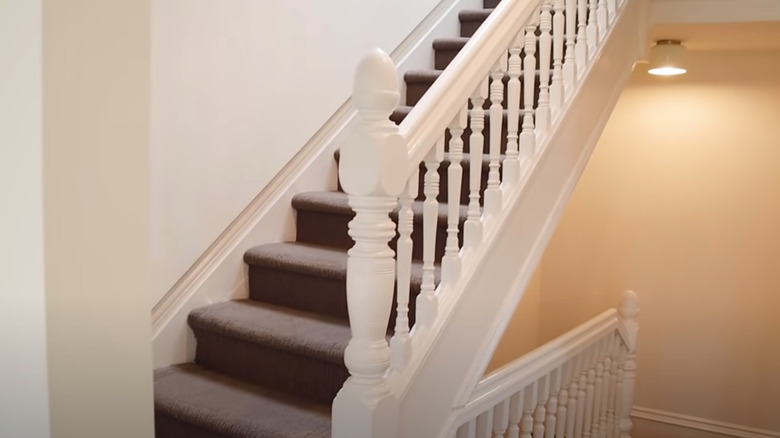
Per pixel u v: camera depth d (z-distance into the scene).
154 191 2.30
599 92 2.88
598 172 4.41
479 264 2.03
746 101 3.96
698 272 4.16
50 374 0.75
